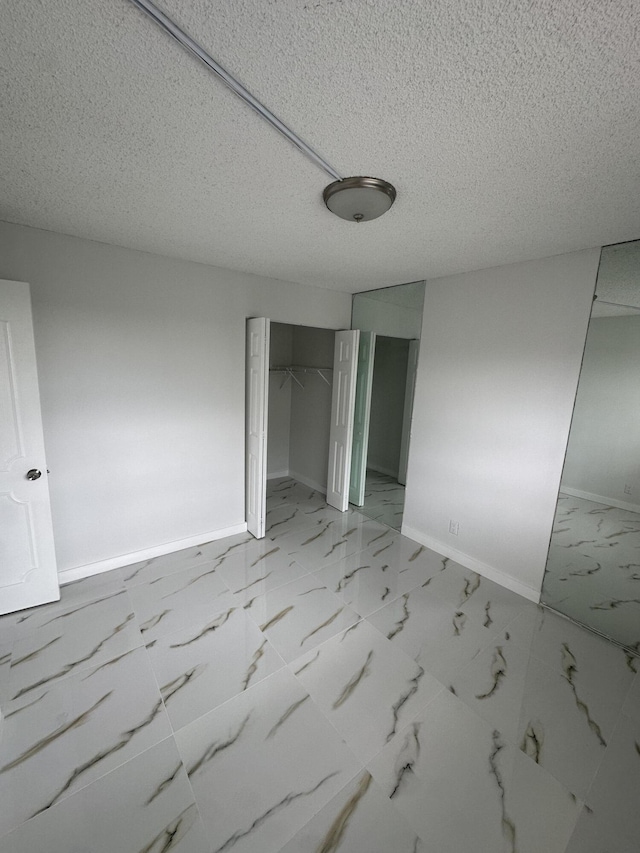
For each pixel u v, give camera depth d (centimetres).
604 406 211
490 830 120
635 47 76
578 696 171
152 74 90
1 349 192
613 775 137
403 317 321
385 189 140
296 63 86
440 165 127
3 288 188
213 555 286
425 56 82
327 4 71
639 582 208
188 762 136
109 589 238
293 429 488
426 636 206
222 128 112
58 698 160
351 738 148
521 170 128
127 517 263
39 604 219
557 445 226
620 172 126
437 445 295
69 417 230
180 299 263
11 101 101
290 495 432
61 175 142
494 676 180
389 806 125
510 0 68
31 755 136
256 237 207
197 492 294
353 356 351
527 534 243
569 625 219
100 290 230
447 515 292
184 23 76
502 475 254
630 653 198
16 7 73
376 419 387
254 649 191
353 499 397
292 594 239
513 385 244
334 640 200
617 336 202
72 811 120
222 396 295
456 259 234
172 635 199
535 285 229
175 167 135
